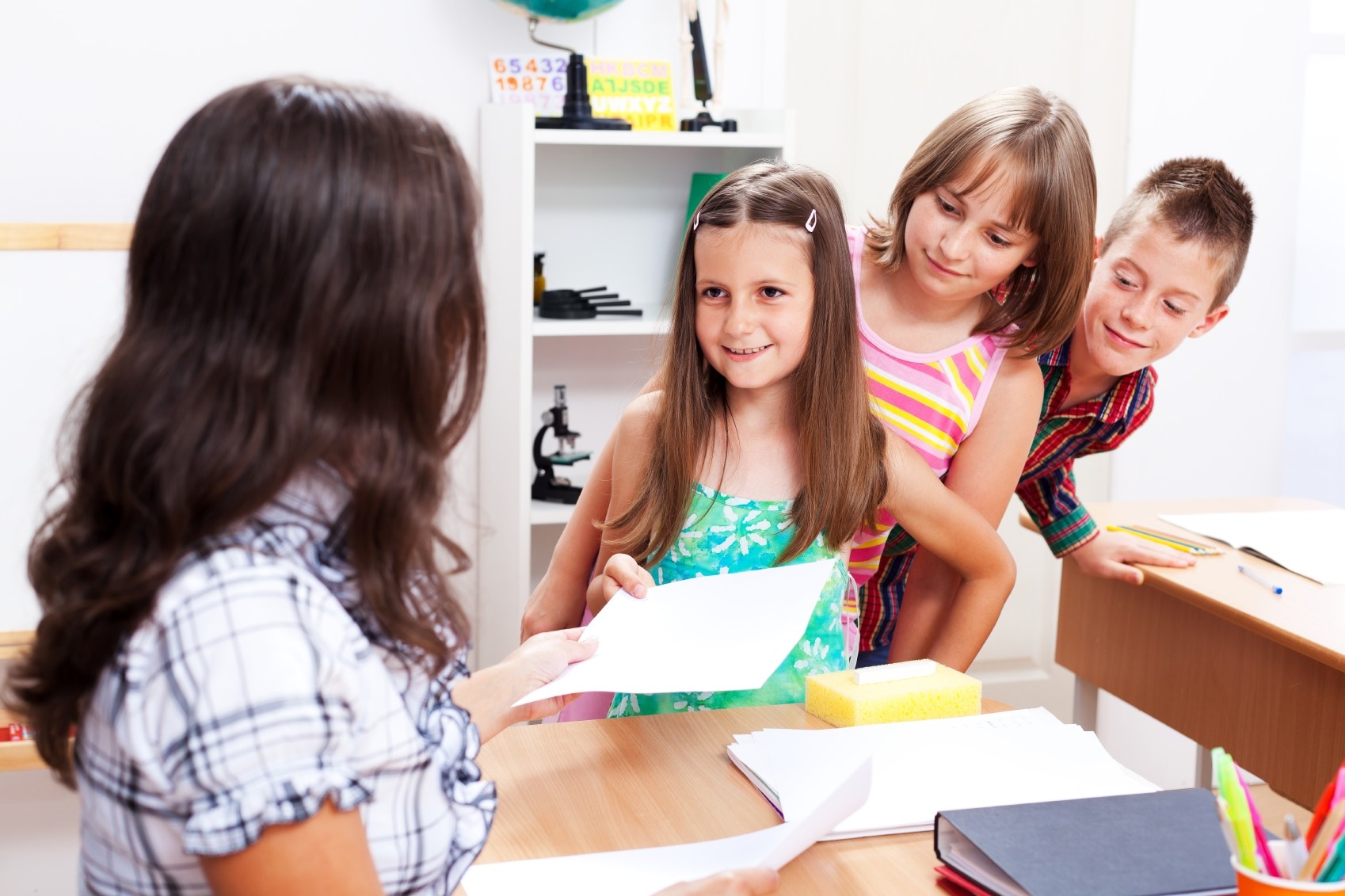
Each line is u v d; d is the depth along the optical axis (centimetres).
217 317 54
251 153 54
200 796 51
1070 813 85
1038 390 148
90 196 201
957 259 130
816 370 126
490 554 219
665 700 126
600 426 233
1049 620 260
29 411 170
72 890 201
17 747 167
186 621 51
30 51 195
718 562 129
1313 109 254
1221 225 150
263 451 53
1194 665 167
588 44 218
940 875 85
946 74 236
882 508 139
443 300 58
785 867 86
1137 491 255
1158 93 242
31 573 57
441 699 70
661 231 229
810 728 110
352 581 58
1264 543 174
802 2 227
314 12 206
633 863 84
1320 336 264
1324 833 67
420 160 57
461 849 66
